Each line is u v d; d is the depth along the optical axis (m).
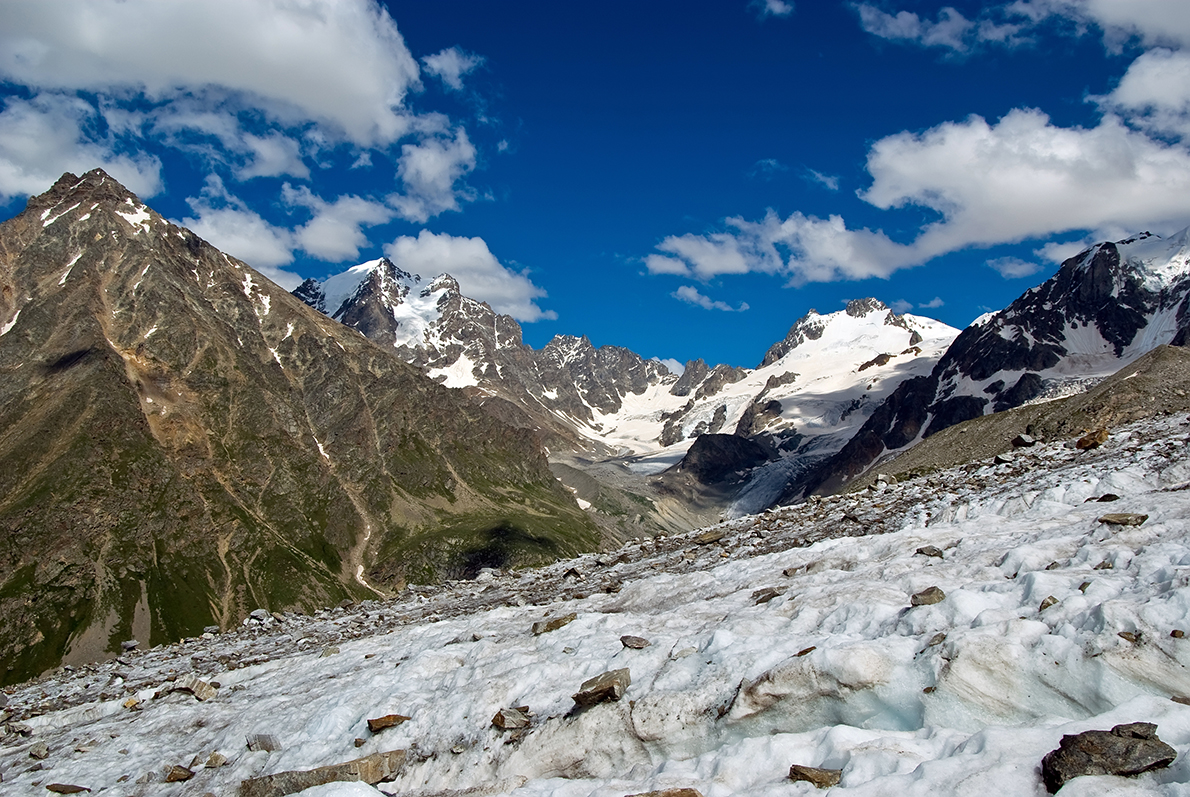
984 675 11.49
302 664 26.36
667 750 13.19
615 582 29.34
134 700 26.36
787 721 12.56
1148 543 14.78
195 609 181.88
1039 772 9.25
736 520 41.12
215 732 20.72
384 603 42.09
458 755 15.11
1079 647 11.19
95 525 190.12
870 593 15.79
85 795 18.78
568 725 14.20
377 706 17.88
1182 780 8.57
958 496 29.14
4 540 179.00
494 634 22.34
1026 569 15.31
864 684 12.24
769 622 15.91
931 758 10.27
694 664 14.80
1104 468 25.73
